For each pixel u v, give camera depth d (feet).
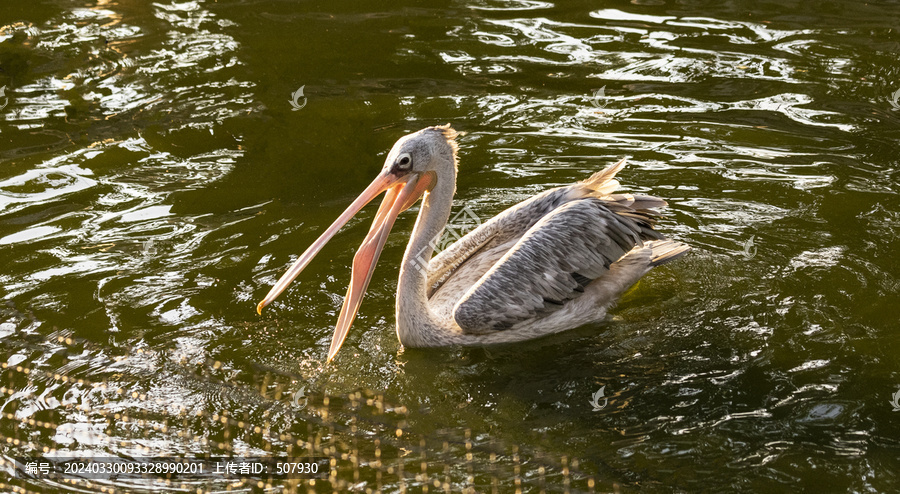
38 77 59.57
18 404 29.78
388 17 69.56
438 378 31.32
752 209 41.47
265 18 69.87
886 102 52.03
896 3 67.62
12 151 49.34
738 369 30.73
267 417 29.07
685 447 26.89
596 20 67.05
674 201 42.45
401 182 32.89
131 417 29.12
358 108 54.39
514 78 57.72
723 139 48.37
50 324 34.12
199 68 60.64
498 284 33.27
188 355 32.27
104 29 67.92
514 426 28.37
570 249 34.19
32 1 74.02
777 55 59.06
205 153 49.06
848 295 34.63
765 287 35.58
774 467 25.82
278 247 39.55
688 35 63.26
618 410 28.94
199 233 40.70
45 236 40.40
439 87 57.06
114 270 37.70
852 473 25.44
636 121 51.01
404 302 32.73
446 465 26.50
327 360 32.12
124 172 46.83
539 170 46.11
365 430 28.37
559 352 32.83
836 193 42.47
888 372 30.07
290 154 48.88
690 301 35.14
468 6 71.56
